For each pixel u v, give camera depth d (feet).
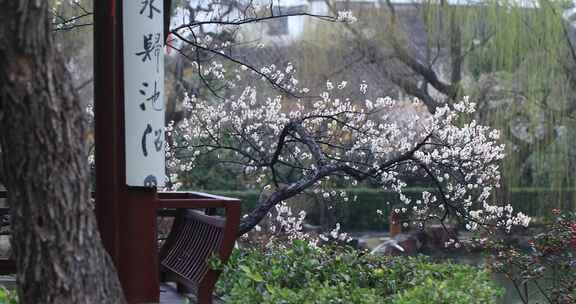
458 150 34.45
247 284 14.69
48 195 9.74
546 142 49.44
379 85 52.90
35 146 9.63
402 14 55.62
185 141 39.09
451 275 16.88
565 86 49.85
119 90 14.62
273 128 35.04
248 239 33.45
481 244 26.32
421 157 32.81
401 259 18.12
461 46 52.95
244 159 38.65
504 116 48.60
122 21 14.40
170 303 16.88
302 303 13.97
